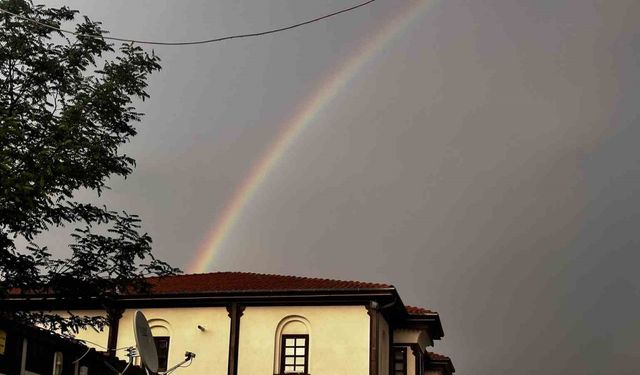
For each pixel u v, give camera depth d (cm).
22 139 1870
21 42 1997
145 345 1873
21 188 1755
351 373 3234
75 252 2042
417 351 3672
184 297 3400
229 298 3381
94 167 1973
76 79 2091
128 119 2128
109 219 2072
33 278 2000
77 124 1964
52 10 2083
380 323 3391
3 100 1995
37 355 1605
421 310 3775
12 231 1912
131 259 2083
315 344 3294
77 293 2053
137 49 2153
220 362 3331
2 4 2023
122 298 3425
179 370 3347
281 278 3719
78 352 1775
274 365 3291
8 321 1495
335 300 3322
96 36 2097
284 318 3356
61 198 1948
